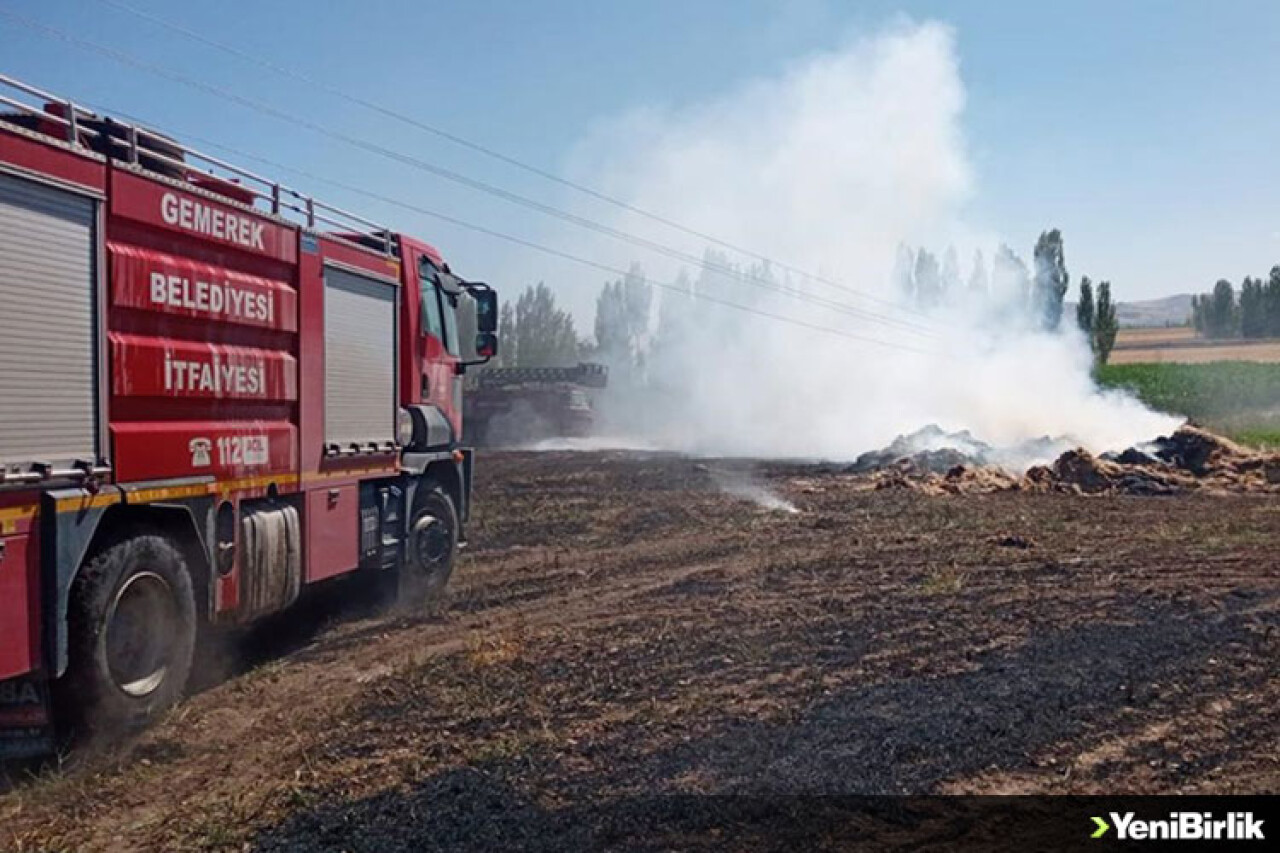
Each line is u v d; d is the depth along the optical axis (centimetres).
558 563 1453
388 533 1145
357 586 1186
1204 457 2662
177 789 624
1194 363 6219
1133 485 2388
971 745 641
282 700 812
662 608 1073
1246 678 768
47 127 693
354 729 694
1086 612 956
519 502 2222
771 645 866
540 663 834
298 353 951
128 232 729
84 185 677
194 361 793
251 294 871
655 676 784
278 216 920
